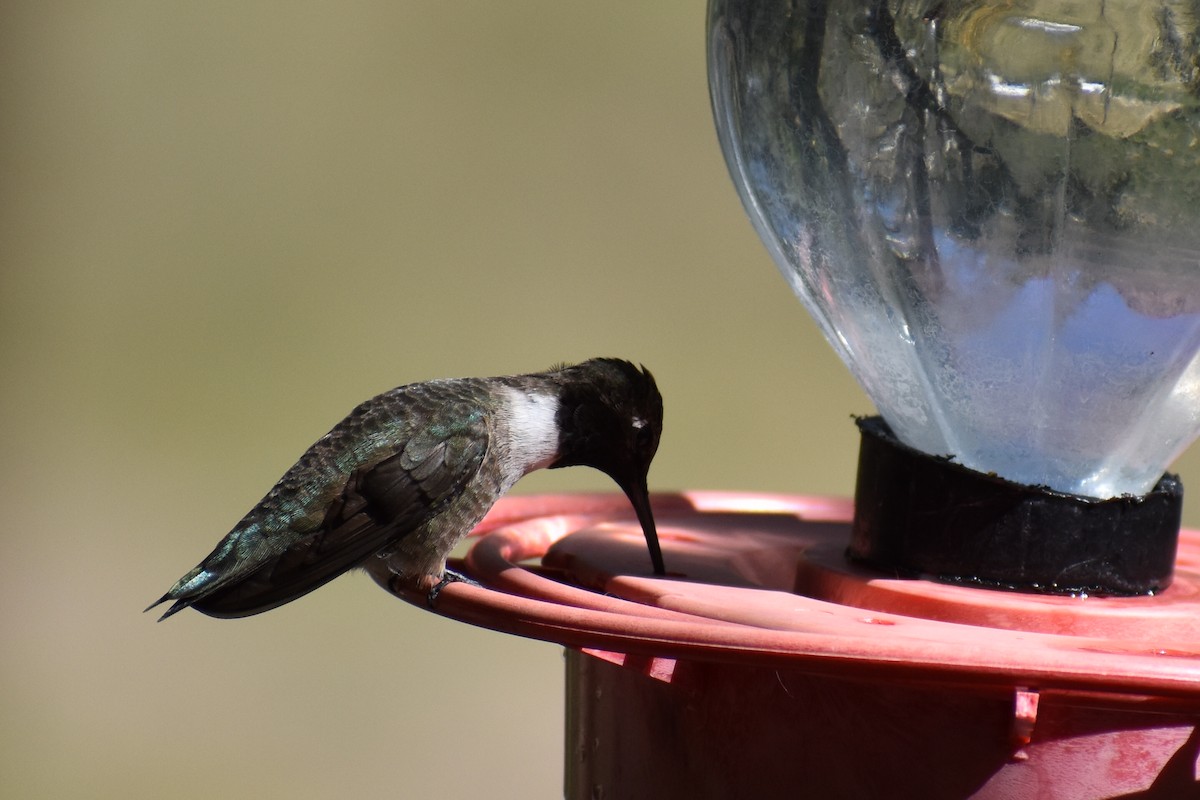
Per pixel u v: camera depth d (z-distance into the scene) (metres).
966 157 6.28
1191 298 6.03
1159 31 6.00
